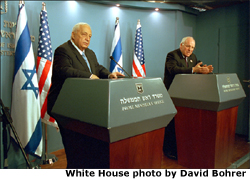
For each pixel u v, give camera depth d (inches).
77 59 68.6
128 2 152.9
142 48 155.1
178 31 175.5
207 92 78.5
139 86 44.6
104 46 149.4
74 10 134.3
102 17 147.5
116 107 39.4
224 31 169.6
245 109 159.8
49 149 126.1
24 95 99.3
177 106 91.4
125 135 41.8
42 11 110.1
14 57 105.7
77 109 44.6
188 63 112.0
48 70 109.5
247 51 157.3
